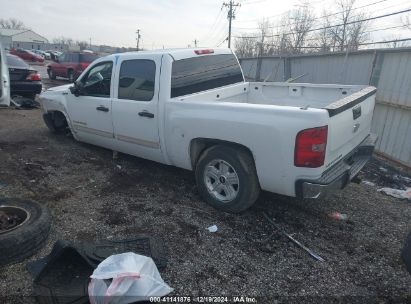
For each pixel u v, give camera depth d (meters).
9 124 8.11
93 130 5.55
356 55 8.79
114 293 2.41
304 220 3.94
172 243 3.40
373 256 3.31
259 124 3.45
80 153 6.06
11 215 3.43
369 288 2.87
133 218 3.86
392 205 4.48
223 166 3.92
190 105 4.04
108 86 5.11
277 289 2.82
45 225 3.24
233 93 5.35
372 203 4.51
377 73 7.76
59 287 2.60
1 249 2.88
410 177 5.89
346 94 4.76
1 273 2.87
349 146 3.93
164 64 4.33
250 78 18.77
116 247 3.17
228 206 3.94
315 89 5.04
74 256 2.86
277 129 3.34
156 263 3.00
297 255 3.28
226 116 3.70
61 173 5.13
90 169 5.32
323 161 3.28
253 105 3.60
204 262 3.13
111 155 5.97
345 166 3.67
